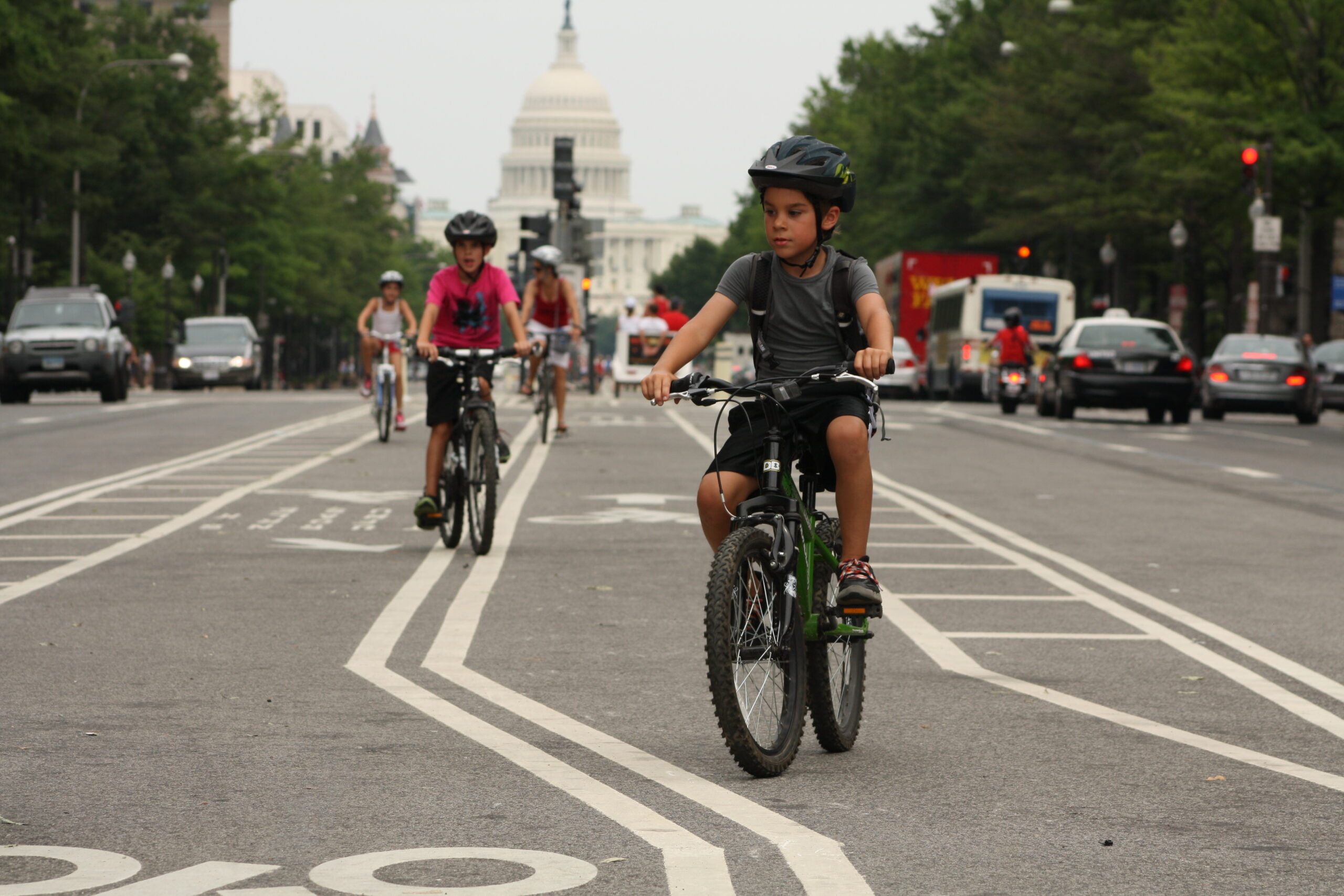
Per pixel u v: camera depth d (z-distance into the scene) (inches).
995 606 470.6
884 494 790.5
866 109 3973.9
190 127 3651.6
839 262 287.6
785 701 283.9
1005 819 255.0
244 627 424.2
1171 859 234.7
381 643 402.9
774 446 282.2
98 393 2253.9
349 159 5226.4
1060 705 342.3
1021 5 3181.6
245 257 3961.6
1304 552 592.7
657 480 833.5
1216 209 2472.9
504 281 563.5
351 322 5226.4
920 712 335.6
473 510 559.8
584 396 2229.3
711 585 269.7
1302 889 221.9
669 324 2244.1
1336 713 335.9
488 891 217.2
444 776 278.1
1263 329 2087.8
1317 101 2145.7
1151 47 2625.5
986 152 3006.9
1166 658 395.2
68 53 2623.0
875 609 283.0
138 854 233.5
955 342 2258.9
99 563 536.7
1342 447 1192.8
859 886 220.7
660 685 356.2
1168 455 1075.9
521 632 419.2
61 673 364.8
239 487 782.5
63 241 3208.7
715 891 217.8
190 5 3831.2
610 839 241.9
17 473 855.1
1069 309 2217.0
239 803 261.0
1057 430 1350.9
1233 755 298.8
